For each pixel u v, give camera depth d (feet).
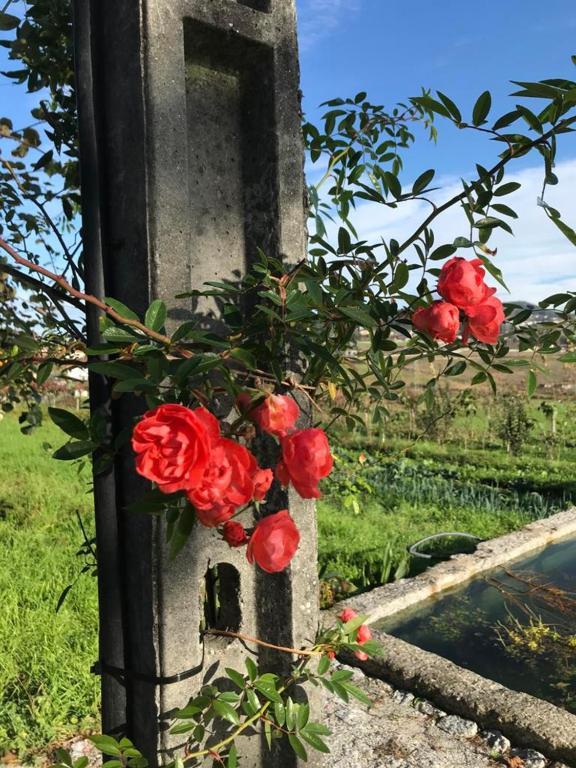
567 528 17.87
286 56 5.16
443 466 26.53
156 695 4.58
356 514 19.56
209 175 5.12
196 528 4.69
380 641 11.08
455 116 4.24
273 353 4.23
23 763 7.82
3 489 19.79
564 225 4.14
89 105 4.54
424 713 9.54
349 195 7.02
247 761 5.42
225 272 5.21
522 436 29.53
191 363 3.46
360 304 4.42
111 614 4.68
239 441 5.30
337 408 5.82
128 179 4.50
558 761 8.43
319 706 5.50
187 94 4.99
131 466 4.58
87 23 4.52
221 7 4.74
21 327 6.12
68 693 8.90
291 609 5.29
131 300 4.54
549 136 4.07
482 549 16.10
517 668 11.19
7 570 12.90
